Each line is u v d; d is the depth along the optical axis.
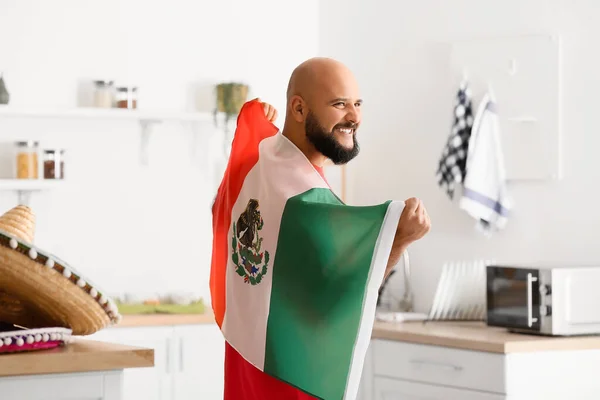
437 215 4.59
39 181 4.30
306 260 2.09
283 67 4.98
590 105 4.03
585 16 4.06
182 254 4.76
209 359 4.25
